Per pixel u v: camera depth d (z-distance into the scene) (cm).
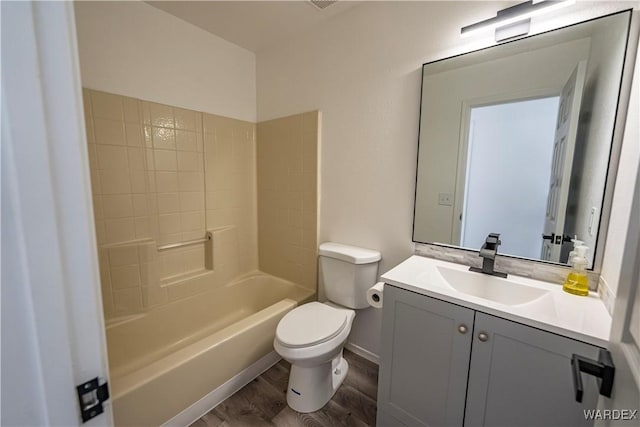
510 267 131
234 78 218
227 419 141
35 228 34
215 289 214
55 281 36
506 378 96
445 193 148
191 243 203
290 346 134
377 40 163
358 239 185
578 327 84
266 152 230
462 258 145
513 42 123
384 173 169
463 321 104
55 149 35
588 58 108
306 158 203
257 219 246
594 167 108
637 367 43
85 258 39
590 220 110
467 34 131
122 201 167
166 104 182
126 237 171
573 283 109
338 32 179
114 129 161
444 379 111
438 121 146
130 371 166
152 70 174
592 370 57
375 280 176
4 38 31
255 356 168
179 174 192
